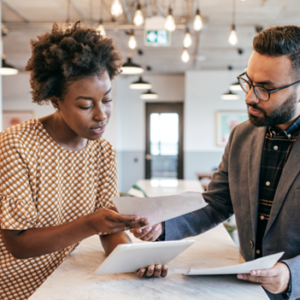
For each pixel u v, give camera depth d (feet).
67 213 3.51
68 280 2.94
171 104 26.37
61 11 13.57
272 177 3.50
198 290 2.78
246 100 3.17
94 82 2.75
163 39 11.52
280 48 2.87
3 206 2.86
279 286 2.71
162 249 2.73
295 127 3.37
